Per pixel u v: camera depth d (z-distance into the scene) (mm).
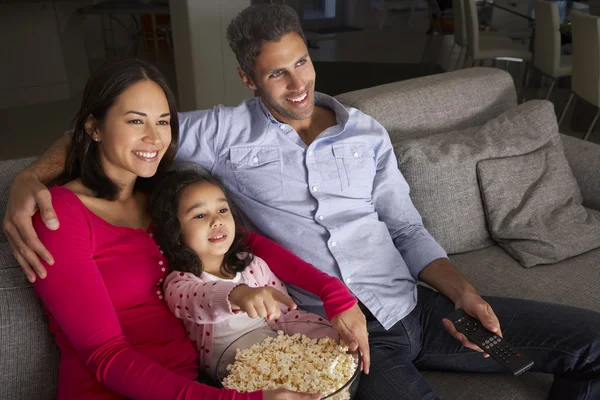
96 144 1245
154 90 1221
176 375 1070
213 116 1585
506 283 1773
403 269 1567
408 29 4629
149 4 5422
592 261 1884
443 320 1416
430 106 2084
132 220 1325
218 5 3201
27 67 5441
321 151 1576
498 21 4680
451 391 1417
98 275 1146
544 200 1963
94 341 1091
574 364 1367
